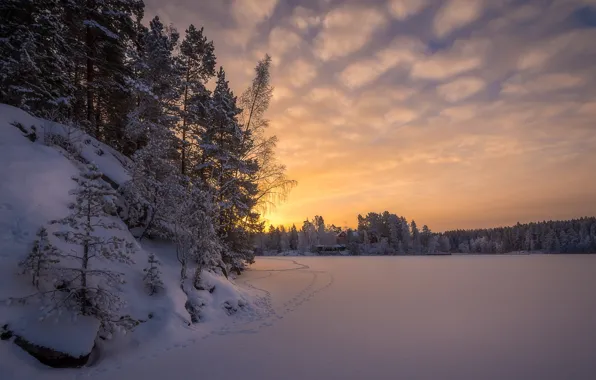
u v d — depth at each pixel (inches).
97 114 813.9
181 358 281.9
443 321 427.5
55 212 339.3
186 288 430.9
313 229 5073.8
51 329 244.5
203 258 460.8
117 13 708.0
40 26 520.4
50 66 564.7
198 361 275.3
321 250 4232.3
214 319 409.1
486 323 415.2
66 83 599.2
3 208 306.5
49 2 554.9
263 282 822.5
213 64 825.5
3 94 501.0
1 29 508.7
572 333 365.4
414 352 301.1
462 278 1002.7
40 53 529.3
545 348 311.6
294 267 1472.7
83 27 697.6
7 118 437.1
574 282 877.2
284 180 761.6
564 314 467.2
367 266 1632.6
